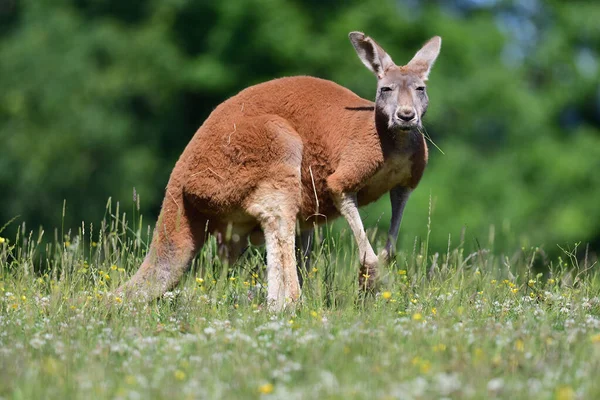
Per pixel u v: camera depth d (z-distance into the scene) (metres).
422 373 13.31
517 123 58.12
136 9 59.75
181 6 57.75
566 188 56.69
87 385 12.79
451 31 58.12
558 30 63.88
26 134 55.16
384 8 56.81
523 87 60.19
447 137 57.53
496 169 56.00
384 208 48.69
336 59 55.69
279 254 19.84
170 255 20.06
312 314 17.44
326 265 20.42
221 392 12.56
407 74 20.31
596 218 56.19
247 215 20.12
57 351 14.65
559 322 17.09
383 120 19.89
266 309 18.22
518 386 12.66
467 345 14.63
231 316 17.69
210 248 20.45
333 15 57.25
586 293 19.50
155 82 56.34
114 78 55.69
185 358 14.58
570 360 13.95
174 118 57.53
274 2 56.00
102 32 56.72
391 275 19.45
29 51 56.56
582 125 62.19
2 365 13.73
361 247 19.70
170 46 57.19
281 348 14.91
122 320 17.20
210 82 55.56
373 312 17.38
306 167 20.22
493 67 58.28
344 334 15.12
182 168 20.19
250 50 55.56
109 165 55.12
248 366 13.61
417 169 20.38
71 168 54.34
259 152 19.88
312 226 20.91
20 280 19.94
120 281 20.06
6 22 62.28
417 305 18.36
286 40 54.91
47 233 54.16
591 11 63.91
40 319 17.25
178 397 12.30
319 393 12.42
